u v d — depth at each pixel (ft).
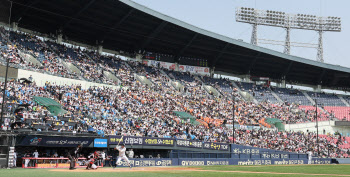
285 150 178.40
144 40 225.76
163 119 163.32
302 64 265.54
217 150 145.28
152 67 234.17
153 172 65.62
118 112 151.02
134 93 180.34
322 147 200.54
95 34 214.28
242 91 254.88
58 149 109.70
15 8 174.81
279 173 71.87
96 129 124.26
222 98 232.12
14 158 86.84
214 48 242.37
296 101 262.06
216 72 270.46
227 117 201.57
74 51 196.95
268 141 183.11
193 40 229.25
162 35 222.07
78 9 185.16
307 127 225.56
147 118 157.07
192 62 255.09
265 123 210.79
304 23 296.10
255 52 246.47
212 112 201.77
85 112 136.36
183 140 133.80
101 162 101.14
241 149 153.07
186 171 72.08
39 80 148.97
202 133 164.14
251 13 286.66
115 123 137.80
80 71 176.35
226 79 265.34
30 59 159.33
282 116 231.09
